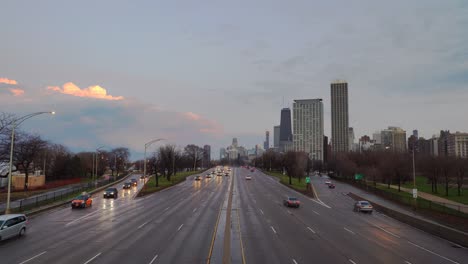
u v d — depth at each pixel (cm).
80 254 2091
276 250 2270
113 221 3409
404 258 2136
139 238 2583
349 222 3647
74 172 9769
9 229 2511
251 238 2666
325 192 7875
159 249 2230
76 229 2955
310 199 6309
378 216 4209
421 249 2411
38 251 2167
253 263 1942
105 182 8450
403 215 3803
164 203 5125
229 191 7369
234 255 2122
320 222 3584
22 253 2116
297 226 3288
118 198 5869
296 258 2066
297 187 8394
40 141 7212
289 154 12481
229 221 3462
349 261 2020
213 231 2906
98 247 2280
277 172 16362
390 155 11244
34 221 3388
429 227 3144
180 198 5903
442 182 9281
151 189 7200
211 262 1931
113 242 2436
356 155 13950
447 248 2467
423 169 9212
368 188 8075
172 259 1984
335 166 14350
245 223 3409
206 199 5756
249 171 18250
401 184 10531
